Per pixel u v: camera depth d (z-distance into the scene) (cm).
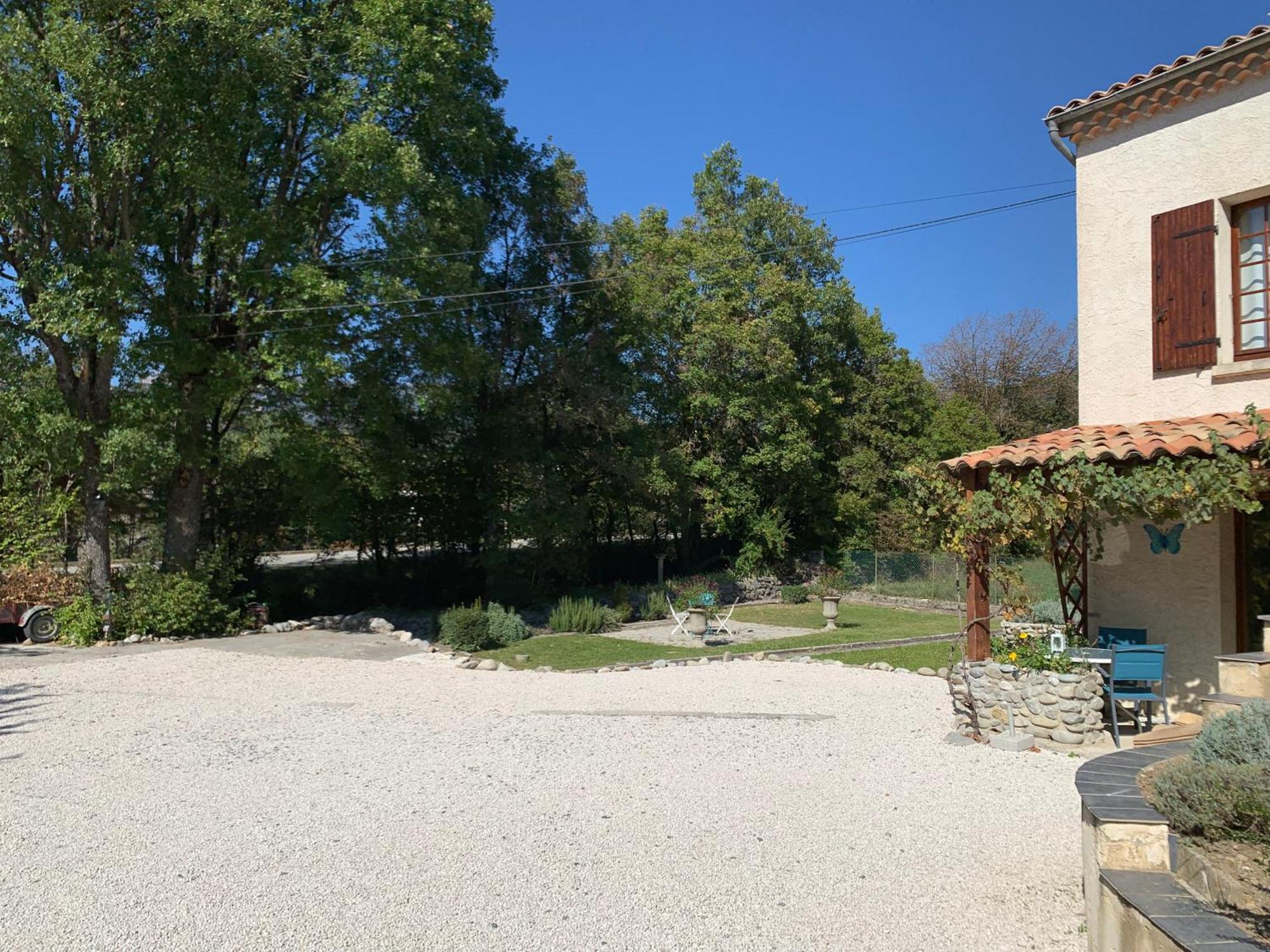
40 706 1098
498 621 1880
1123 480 734
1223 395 846
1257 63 825
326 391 1736
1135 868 387
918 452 3247
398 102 1775
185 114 1598
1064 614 943
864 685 1199
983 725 860
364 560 2642
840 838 587
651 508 2828
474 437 2366
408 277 1762
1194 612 864
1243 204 862
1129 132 930
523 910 479
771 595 2831
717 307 2806
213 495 2225
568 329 2509
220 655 1549
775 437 2900
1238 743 438
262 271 1630
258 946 439
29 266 1631
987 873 520
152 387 1673
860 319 3353
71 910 484
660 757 812
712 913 473
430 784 729
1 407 1620
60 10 1556
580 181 2506
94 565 1777
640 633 2089
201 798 695
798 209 3148
